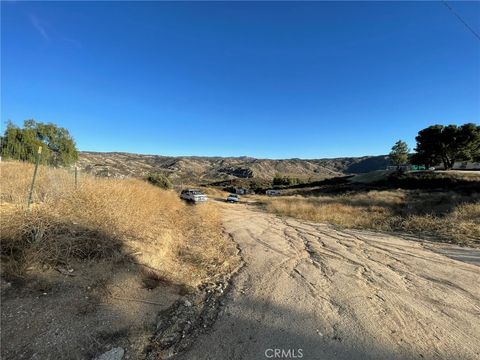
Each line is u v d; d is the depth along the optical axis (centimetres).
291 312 477
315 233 1320
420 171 4906
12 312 361
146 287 516
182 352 362
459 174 4041
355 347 378
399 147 6569
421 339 402
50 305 391
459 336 412
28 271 445
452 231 1212
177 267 666
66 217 621
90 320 386
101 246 579
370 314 476
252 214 2259
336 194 4138
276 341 389
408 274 699
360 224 1570
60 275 463
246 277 657
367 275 689
